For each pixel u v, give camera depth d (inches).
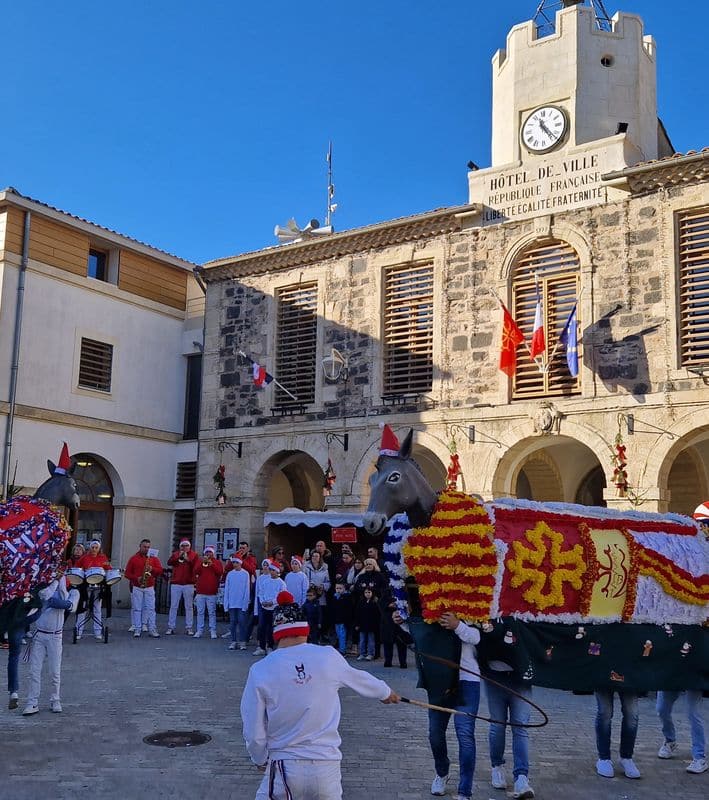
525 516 286.5
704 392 639.1
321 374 838.5
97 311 914.1
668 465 656.4
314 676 180.4
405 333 794.8
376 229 808.3
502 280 745.6
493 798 268.5
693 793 276.8
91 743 329.4
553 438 714.8
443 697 267.1
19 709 392.2
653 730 378.3
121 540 914.1
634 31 781.3
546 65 771.4
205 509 893.2
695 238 675.4
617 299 688.4
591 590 286.0
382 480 274.8
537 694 460.4
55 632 387.2
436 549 270.7
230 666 536.7
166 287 998.4
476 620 263.1
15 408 820.6
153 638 696.4
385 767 303.1
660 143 928.9
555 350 703.1
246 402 888.3
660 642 301.4
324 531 855.7
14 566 338.0
